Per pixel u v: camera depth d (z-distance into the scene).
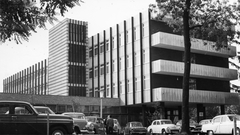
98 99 42.03
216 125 25.80
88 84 48.88
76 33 48.44
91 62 49.31
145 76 40.19
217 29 28.22
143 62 40.62
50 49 51.72
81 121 24.33
